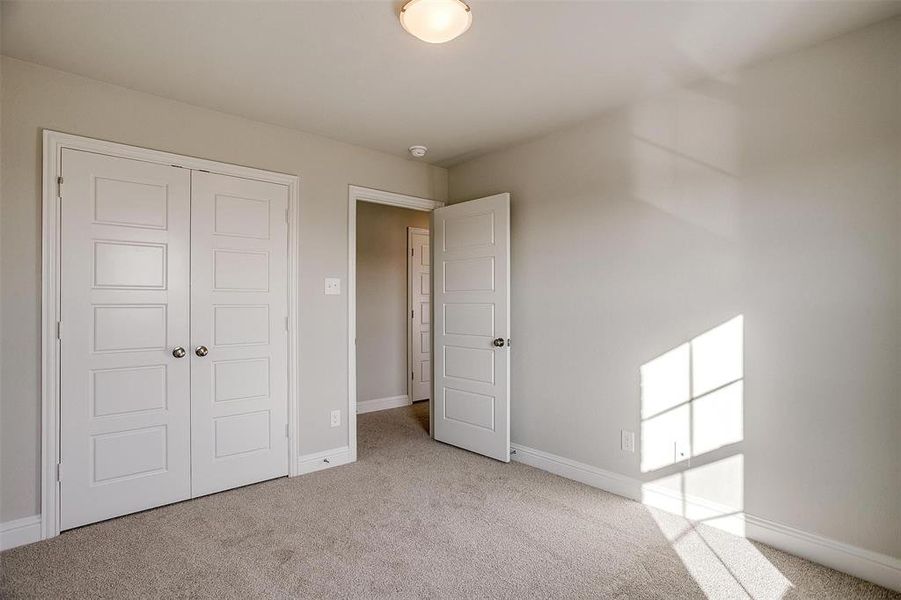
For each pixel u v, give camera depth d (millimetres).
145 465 2713
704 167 2576
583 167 3172
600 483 3059
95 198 2561
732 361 2465
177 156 2828
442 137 3447
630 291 2902
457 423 3914
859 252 2084
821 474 2184
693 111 2621
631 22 2033
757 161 2383
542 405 3420
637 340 2867
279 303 3234
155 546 2328
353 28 2088
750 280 2402
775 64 2326
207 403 2934
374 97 2791
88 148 2537
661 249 2756
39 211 2402
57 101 2455
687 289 2643
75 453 2494
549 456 3369
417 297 5789
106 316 2590
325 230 3461
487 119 3117
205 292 2928
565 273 3268
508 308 3502
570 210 3244
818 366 2191
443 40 2029
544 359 3402
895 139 1997
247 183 3105
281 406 3240
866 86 2064
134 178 2686
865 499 2068
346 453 3555
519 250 3590
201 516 2656
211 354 2947
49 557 2221
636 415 2873
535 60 2363
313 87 2662
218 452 2979
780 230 2307
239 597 1936
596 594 1956
